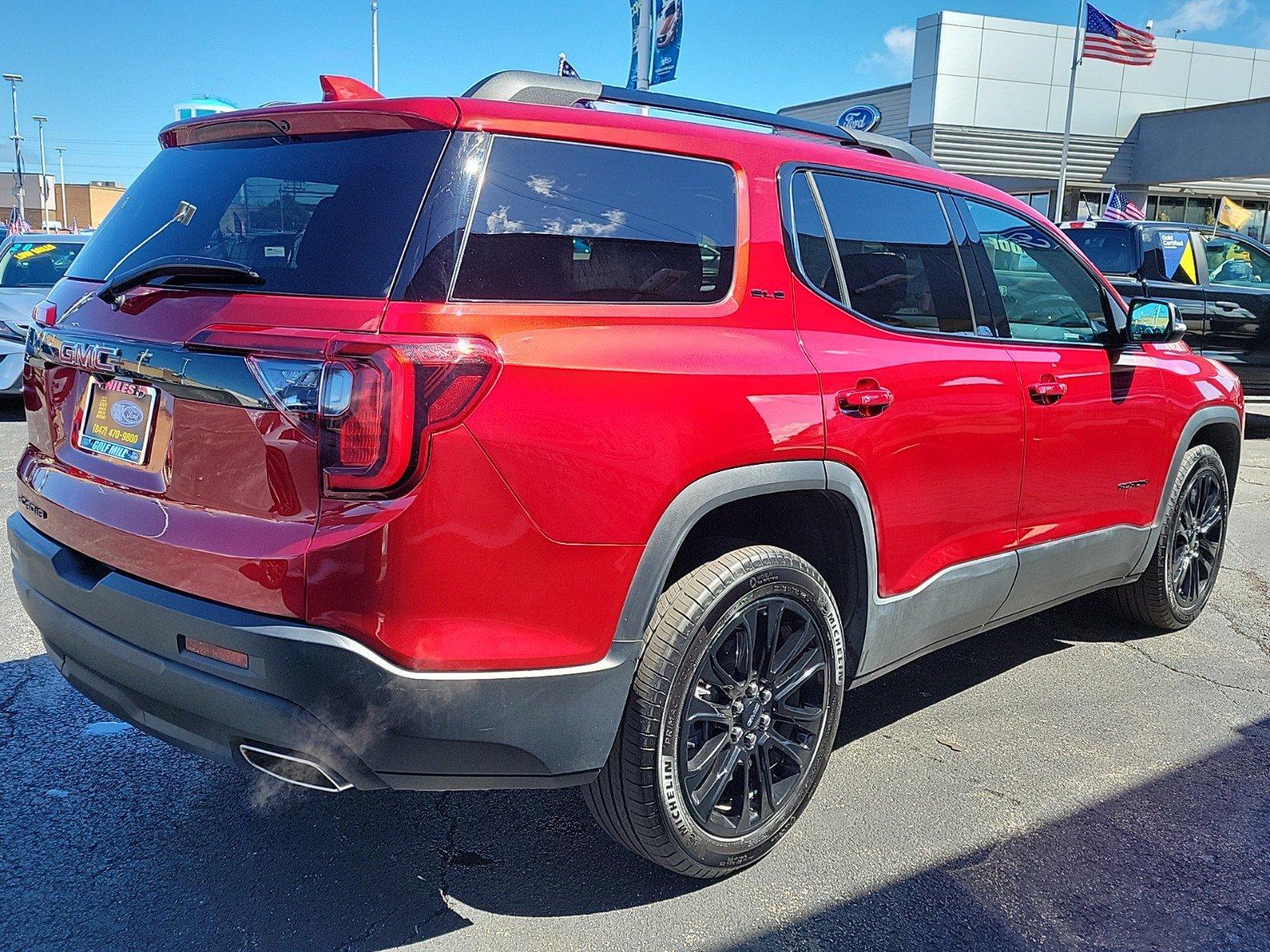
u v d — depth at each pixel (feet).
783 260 8.63
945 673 13.39
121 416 7.59
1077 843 9.29
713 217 8.24
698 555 8.08
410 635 6.47
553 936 7.77
